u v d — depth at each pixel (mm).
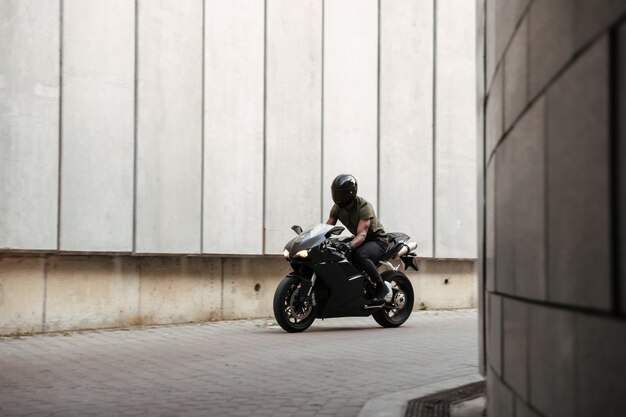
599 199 1888
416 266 11188
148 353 8164
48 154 10047
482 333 4645
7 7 9664
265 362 7504
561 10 2256
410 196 14570
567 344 2189
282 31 12820
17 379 6578
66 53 10258
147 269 11164
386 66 14305
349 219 10781
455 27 15438
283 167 12789
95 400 5656
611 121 1801
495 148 3807
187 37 11617
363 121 13914
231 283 12211
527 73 2799
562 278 2250
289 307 10055
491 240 4020
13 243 9664
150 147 11141
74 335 9844
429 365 7359
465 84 15562
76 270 10391
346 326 11188
